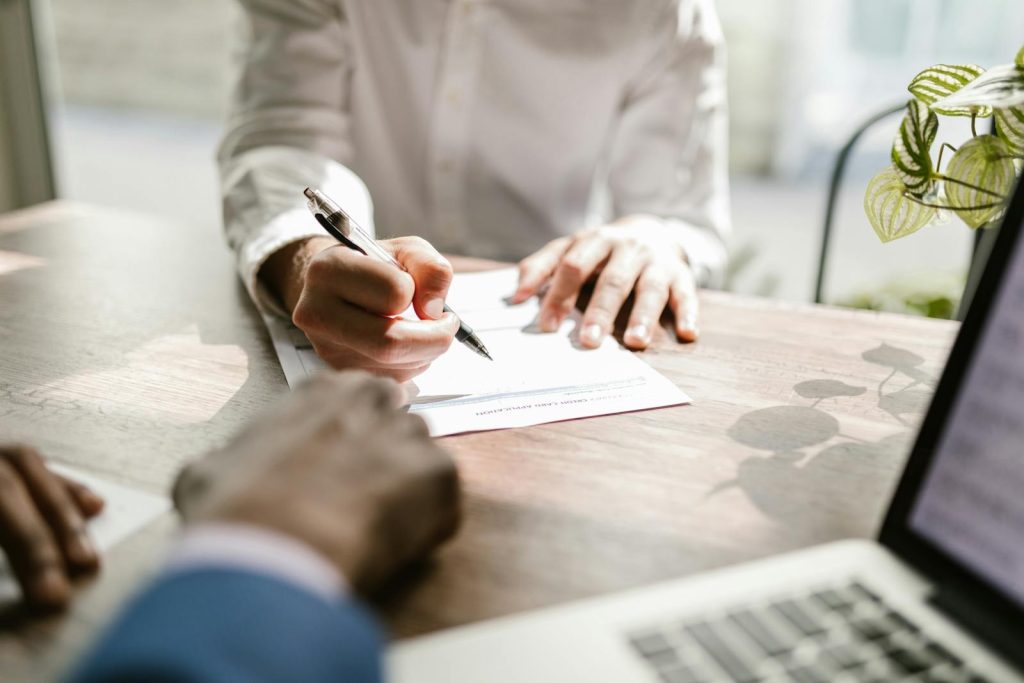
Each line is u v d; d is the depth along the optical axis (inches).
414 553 17.0
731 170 161.5
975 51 141.6
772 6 149.9
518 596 17.1
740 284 109.1
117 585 17.0
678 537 19.1
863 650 14.7
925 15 144.1
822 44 150.8
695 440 23.3
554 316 30.4
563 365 27.4
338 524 13.9
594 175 51.3
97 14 185.0
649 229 37.6
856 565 17.1
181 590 11.6
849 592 16.2
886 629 15.2
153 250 39.2
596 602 16.0
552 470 21.7
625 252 33.5
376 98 48.1
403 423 17.8
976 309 17.2
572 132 48.8
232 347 28.9
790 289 108.0
